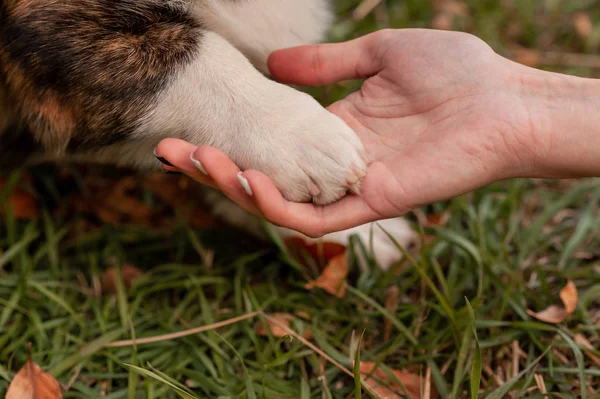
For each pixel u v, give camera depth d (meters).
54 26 0.61
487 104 0.60
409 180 0.59
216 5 0.64
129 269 0.70
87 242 0.73
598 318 0.66
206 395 0.62
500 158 0.59
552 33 0.91
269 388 0.61
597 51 0.90
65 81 0.61
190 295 0.67
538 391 0.62
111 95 0.61
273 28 0.67
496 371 0.63
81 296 0.69
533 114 0.59
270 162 0.59
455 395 0.59
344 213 0.59
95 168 0.78
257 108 0.60
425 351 0.63
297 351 0.64
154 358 0.64
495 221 0.72
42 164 0.77
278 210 0.57
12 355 0.63
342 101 0.64
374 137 0.61
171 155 0.58
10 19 0.61
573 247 0.70
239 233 0.74
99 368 0.63
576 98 0.59
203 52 0.61
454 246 0.69
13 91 0.63
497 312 0.65
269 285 0.69
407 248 0.71
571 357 0.64
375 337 0.65
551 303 0.66
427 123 0.61
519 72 0.61
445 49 0.61
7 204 0.71
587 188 0.74
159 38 0.61
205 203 0.75
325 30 0.71
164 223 0.75
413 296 0.68
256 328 0.66
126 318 0.65
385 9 0.92
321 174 0.58
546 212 0.72
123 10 0.61
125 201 0.76
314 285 0.67
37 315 0.66
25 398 0.59
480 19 0.91
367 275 0.68
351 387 0.62
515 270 0.69
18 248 0.69
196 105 0.60
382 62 0.63
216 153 0.57
